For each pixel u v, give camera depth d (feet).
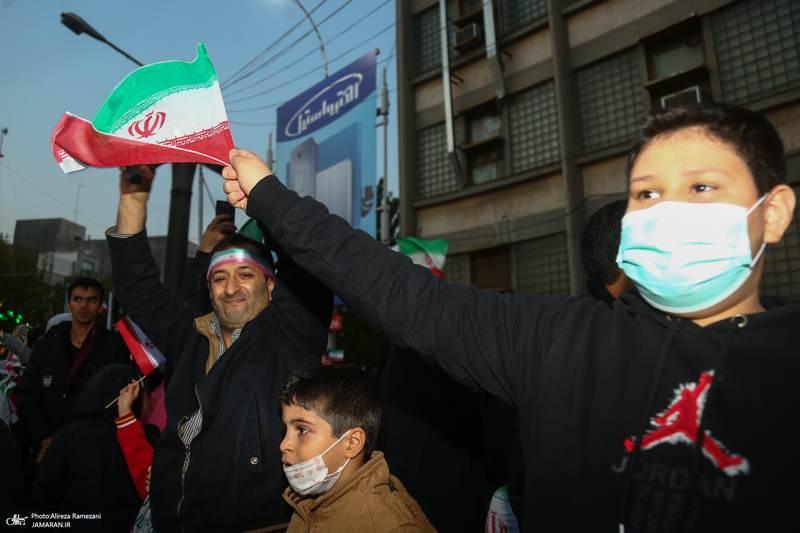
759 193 2.66
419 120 41.16
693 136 2.75
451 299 3.30
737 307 2.74
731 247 2.57
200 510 5.56
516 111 35.96
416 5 42.11
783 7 24.81
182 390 6.20
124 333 8.07
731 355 2.44
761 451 2.21
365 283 3.37
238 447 5.64
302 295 6.04
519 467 5.17
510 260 35.22
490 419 6.66
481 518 6.72
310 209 3.58
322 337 6.31
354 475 4.87
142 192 6.59
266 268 6.63
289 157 37.01
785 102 23.95
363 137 31.81
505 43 36.32
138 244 6.68
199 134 4.76
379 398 5.42
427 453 6.35
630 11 30.53
